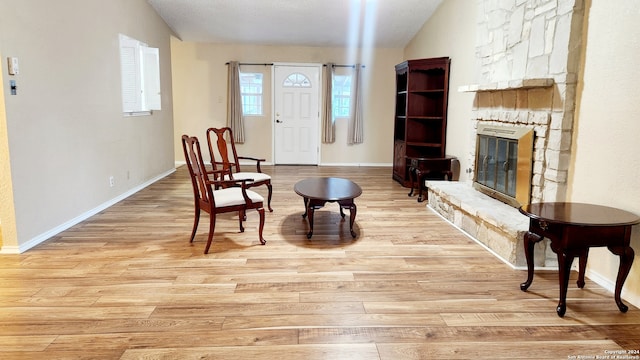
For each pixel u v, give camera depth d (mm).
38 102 3385
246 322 2215
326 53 8023
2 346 1962
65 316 2248
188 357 1896
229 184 3742
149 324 2178
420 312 2344
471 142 4512
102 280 2715
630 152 2396
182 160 8219
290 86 8102
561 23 2912
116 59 4844
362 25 6914
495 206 3617
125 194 5164
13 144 3100
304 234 3766
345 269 2959
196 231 3646
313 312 2330
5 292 2525
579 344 2031
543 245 2971
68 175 3848
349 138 8250
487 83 4117
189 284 2676
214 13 6383
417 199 5301
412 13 6391
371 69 8117
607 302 2465
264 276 2818
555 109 2988
